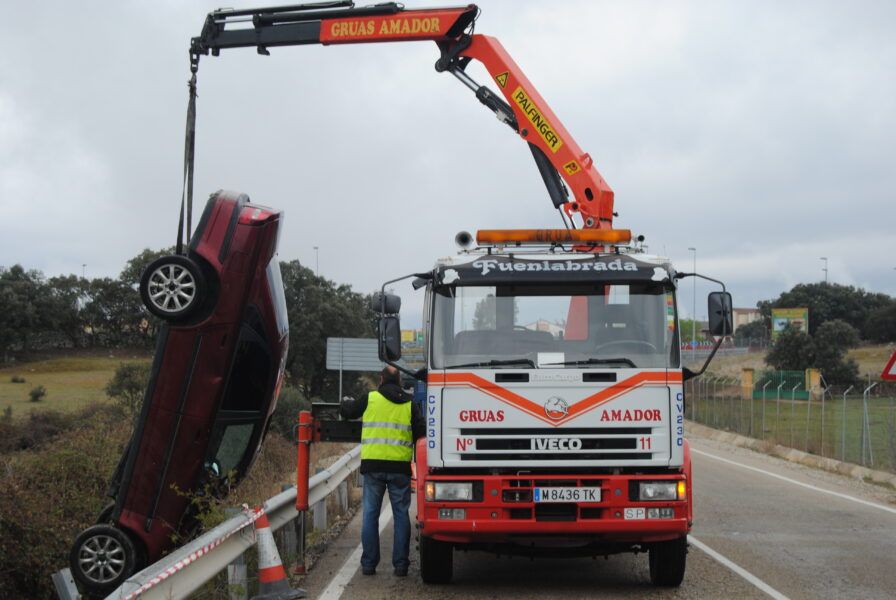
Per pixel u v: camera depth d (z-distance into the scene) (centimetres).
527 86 1263
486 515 820
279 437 2075
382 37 1323
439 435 834
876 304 9962
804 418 3797
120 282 9181
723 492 1678
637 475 824
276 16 1324
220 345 991
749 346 7775
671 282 859
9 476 1198
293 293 4503
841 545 1135
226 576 868
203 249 984
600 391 834
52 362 8131
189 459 994
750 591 878
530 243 895
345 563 1025
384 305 877
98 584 977
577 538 834
